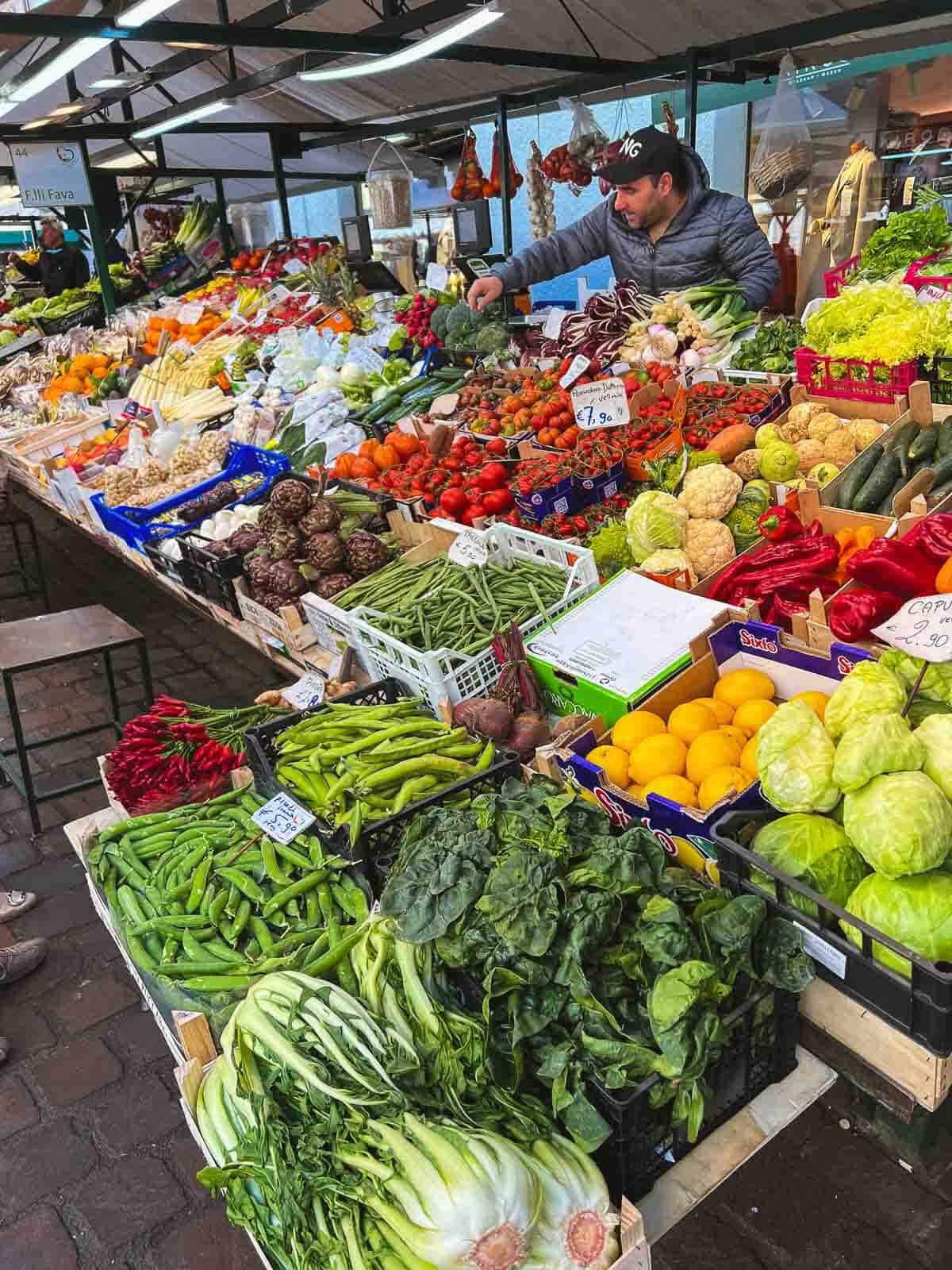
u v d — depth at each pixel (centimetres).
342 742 293
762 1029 189
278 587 385
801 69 685
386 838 251
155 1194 285
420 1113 171
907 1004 173
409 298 716
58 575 822
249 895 257
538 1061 182
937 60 663
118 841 295
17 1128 311
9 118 1151
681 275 549
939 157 695
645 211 534
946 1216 255
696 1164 183
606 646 296
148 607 734
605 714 286
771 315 586
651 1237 172
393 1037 186
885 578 265
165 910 262
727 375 486
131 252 1426
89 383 870
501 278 602
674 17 620
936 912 171
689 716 256
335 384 680
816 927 185
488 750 271
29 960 373
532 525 399
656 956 182
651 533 338
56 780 499
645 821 237
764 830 198
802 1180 269
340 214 1457
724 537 340
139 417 716
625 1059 171
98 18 504
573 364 494
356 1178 165
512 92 785
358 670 362
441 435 482
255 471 582
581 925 183
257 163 1276
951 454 325
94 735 545
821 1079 197
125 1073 328
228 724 342
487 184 861
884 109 709
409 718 299
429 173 1133
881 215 734
